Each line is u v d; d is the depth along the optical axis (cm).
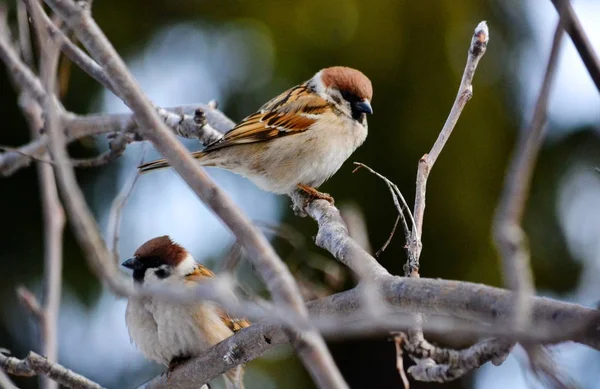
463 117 1249
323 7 1288
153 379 745
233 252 618
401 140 1249
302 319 389
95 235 420
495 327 381
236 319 811
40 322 715
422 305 485
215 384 1133
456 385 1239
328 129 1035
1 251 1242
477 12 1272
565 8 381
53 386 683
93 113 1256
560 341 403
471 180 1240
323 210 939
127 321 830
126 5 1312
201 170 432
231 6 1318
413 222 640
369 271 523
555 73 374
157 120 440
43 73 520
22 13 838
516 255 362
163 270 852
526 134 367
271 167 1020
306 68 1283
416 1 1270
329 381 386
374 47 1267
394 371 1289
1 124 1253
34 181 1244
